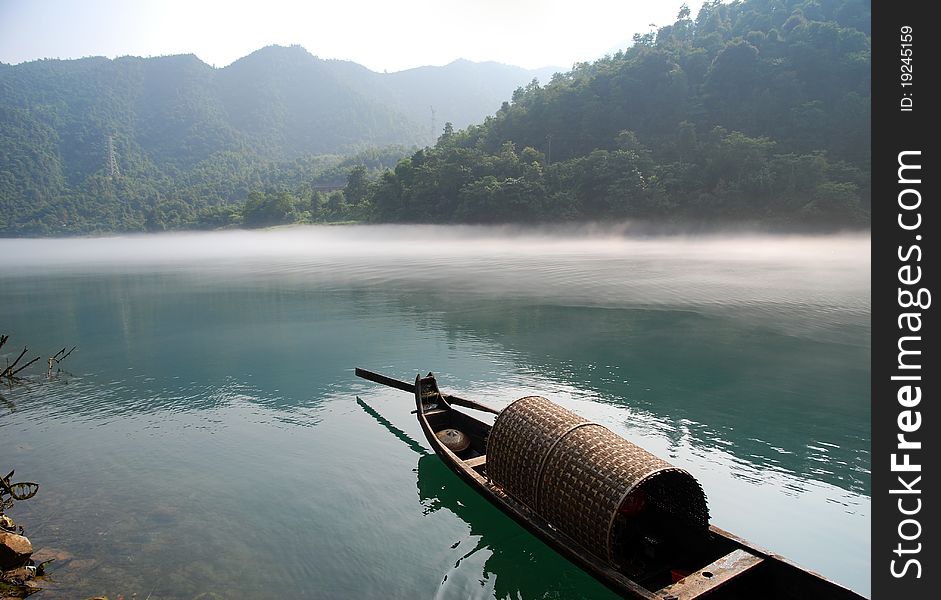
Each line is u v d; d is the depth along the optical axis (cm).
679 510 806
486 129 14762
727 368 1858
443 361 1995
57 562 845
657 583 738
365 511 999
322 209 16675
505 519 975
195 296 3984
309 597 771
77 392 1739
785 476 1104
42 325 2934
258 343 2381
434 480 1115
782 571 685
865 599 623
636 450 790
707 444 1255
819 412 1448
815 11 12312
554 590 798
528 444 867
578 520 756
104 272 6388
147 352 2269
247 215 18625
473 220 11788
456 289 3991
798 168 9094
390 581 809
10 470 1184
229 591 780
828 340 2241
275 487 1088
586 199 10888
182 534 927
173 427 1422
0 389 1789
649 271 4972
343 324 2748
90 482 1121
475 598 775
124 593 773
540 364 1927
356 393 1669
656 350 2105
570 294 3584
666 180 10119
